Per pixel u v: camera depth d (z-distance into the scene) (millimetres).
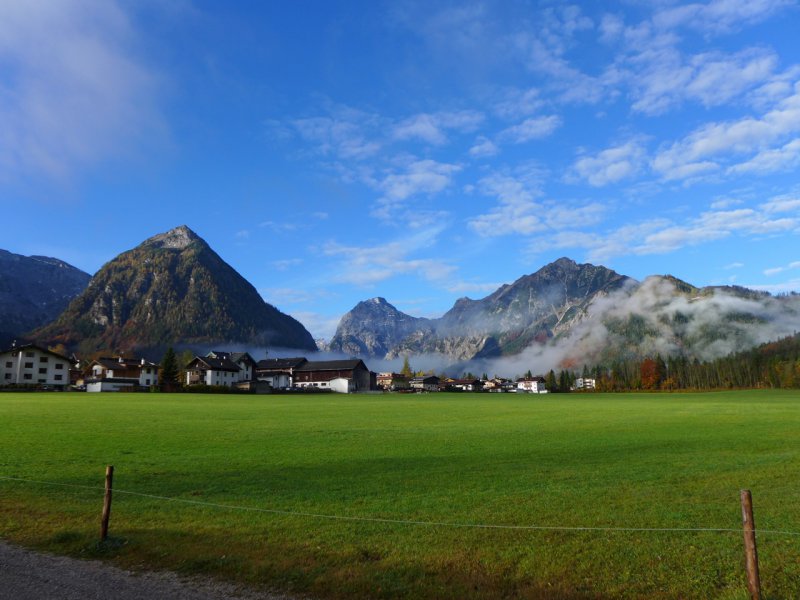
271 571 11852
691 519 16125
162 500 18469
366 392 194750
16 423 45969
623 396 159625
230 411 67812
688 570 12062
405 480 22141
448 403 101312
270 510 17203
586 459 27734
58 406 71938
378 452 30500
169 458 27969
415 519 16188
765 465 25375
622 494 19391
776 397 136375
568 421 53594
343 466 25641
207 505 17750
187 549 13234
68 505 17641
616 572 11984
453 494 19500
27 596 10453
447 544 13781
